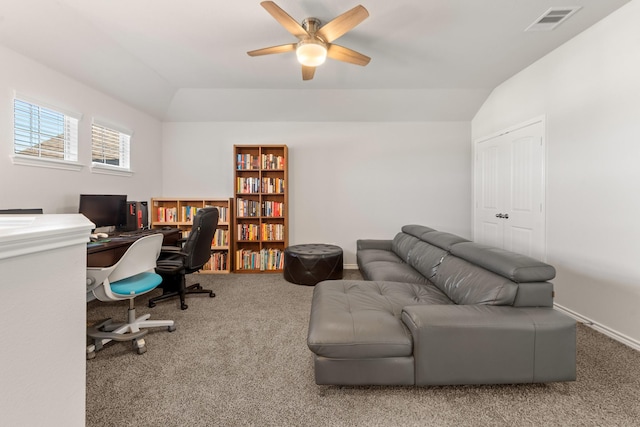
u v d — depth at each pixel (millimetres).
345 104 4070
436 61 3016
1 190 2135
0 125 2115
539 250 2938
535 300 1578
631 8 2062
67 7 2137
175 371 1737
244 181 4176
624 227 2109
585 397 1497
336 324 1535
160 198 4047
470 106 4090
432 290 2217
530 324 1465
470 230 4434
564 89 2639
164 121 4352
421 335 1460
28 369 504
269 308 2750
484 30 2443
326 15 2229
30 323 505
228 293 3186
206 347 2021
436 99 3969
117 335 1929
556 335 1466
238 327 2342
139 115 3801
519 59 2953
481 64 3074
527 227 3121
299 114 4266
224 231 4105
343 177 4438
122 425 1326
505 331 1459
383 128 4422
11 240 450
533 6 2137
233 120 4375
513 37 2547
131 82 3221
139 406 1444
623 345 2053
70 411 591
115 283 1989
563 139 2645
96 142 3102
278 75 3367
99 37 2496
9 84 2162
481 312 1528
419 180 4438
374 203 4449
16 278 476
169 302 2898
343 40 2613
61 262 562
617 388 1566
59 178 2592
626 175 2098
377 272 2748
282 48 2307
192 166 4395
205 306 2797
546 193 2842
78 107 2779
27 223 641
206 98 3930
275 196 4352
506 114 3518
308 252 3537
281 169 4188
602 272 2266
